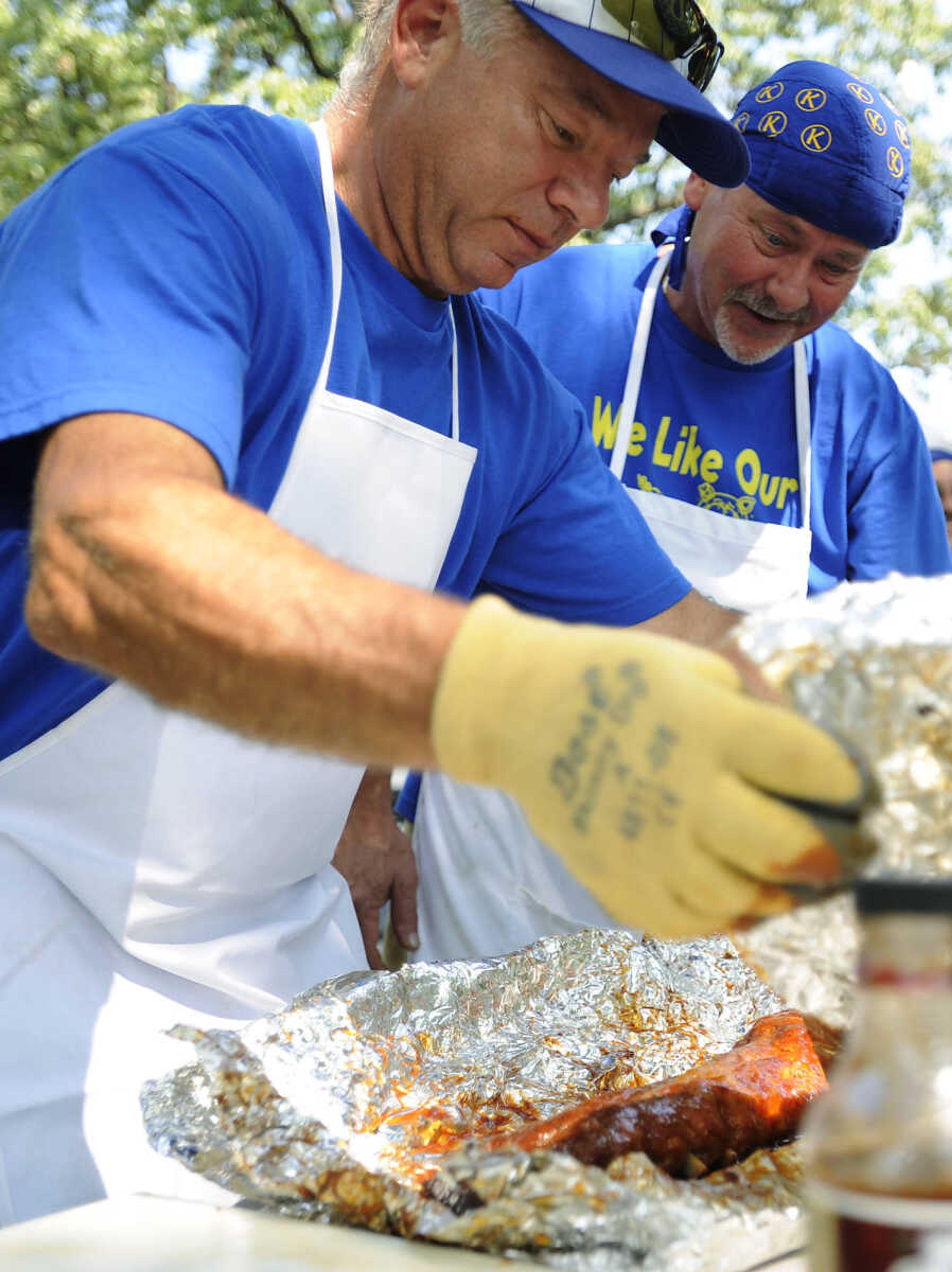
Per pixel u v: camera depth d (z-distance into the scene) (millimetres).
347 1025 1343
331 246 1658
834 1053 1161
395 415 1727
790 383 3057
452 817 2832
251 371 1576
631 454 2945
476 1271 993
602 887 856
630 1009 1552
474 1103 1335
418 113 1615
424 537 1800
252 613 958
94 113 10664
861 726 880
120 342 1242
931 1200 673
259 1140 1139
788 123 2645
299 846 1795
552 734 843
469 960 1560
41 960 1565
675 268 2973
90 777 1589
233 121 1622
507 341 1962
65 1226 1091
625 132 1621
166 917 1641
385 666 918
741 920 881
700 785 797
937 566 3225
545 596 2051
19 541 1509
